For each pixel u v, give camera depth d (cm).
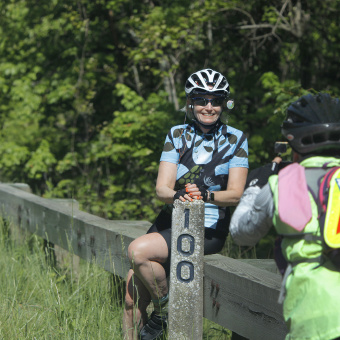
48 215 1145
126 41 2431
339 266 445
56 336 803
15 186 1491
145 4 2377
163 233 749
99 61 2322
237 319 658
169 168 750
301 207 452
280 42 2230
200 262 692
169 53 2223
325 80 2259
